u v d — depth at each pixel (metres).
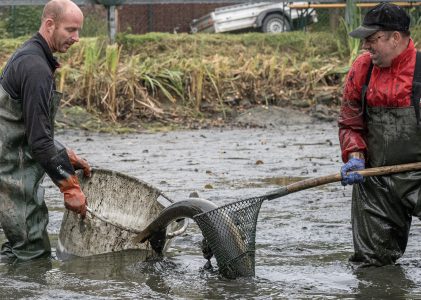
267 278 7.45
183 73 21.45
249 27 32.09
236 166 14.18
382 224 7.68
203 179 12.87
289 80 22.27
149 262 8.00
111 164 14.44
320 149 16.22
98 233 8.26
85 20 24.16
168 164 14.46
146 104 20.50
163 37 24.11
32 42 7.98
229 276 7.45
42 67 7.83
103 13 24.77
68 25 7.98
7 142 7.99
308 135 18.44
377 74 7.45
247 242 7.45
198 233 9.36
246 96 21.69
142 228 8.58
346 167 7.49
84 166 8.51
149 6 31.62
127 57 23.02
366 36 7.25
